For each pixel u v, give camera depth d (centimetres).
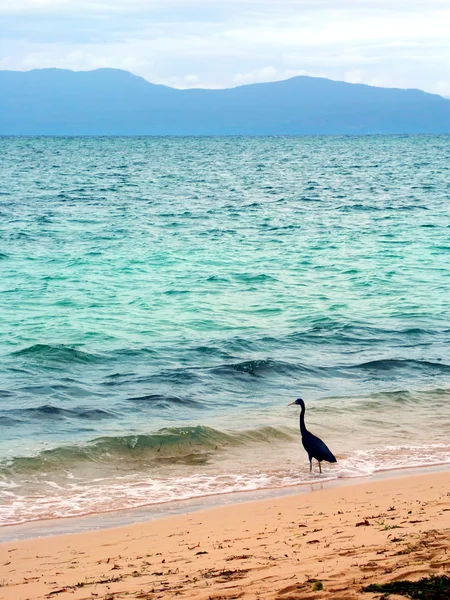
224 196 7831
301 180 10231
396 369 2244
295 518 1123
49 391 1975
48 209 6378
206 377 2127
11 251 4203
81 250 4294
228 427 1708
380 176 11088
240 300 3177
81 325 2705
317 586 748
